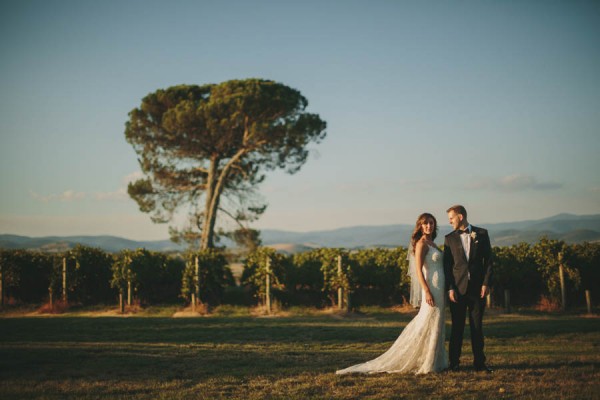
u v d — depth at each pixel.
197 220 28.56
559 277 16.66
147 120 26.94
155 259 19.11
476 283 6.16
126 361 6.94
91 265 19.36
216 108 24.56
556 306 16.59
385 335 10.23
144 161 27.75
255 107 24.98
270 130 25.38
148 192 28.02
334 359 7.17
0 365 6.60
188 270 18.27
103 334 10.42
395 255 18.27
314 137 27.16
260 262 18.30
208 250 19.27
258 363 6.84
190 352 7.80
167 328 11.53
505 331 10.62
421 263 6.18
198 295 18.12
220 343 9.12
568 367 6.21
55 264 19.00
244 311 17.56
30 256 19.80
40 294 19.92
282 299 18.62
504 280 17.34
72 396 5.02
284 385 5.48
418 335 6.10
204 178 28.97
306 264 19.06
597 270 16.83
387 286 18.05
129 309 18.16
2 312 18.19
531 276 17.31
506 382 5.49
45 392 5.18
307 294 19.09
